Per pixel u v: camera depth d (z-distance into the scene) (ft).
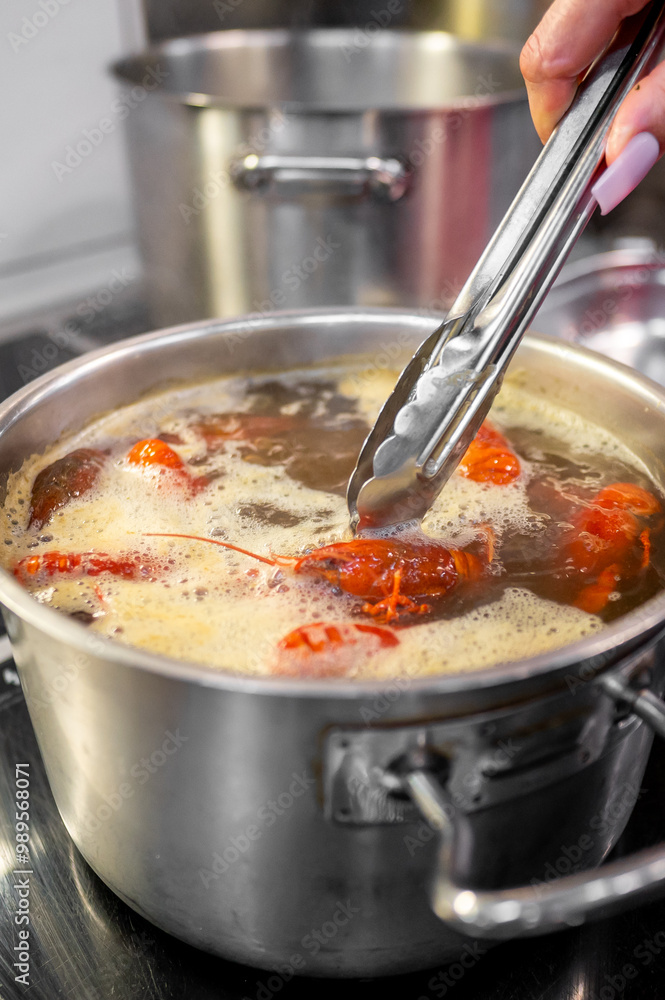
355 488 1.76
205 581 1.72
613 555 1.78
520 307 1.66
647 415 1.93
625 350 3.16
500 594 1.70
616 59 1.74
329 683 1.32
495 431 2.04
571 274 3.18
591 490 1.93
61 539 1.81
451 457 1.69
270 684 1.32
